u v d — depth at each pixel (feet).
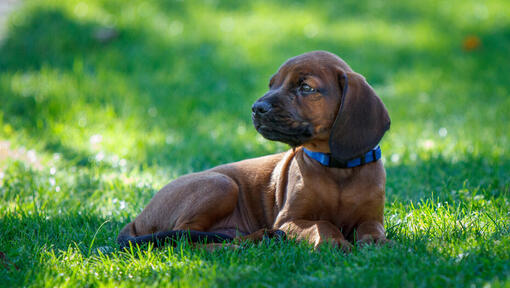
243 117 33.63
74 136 28.76
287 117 13.05
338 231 13.38
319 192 13.82
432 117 33.42
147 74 39.24
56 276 11.97
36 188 20.27
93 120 31.04
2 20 45.91
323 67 13.44
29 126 29.73
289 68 13.64
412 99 37.60
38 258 13.19
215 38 46.24
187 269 11.99
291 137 13.17
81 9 47.11
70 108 31.96
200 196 14.60
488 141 26.25
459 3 60.49
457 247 12.20
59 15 45.73
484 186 19.15
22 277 11.94
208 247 13.43
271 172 15.60
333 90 13.35
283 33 48.88
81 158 25.62
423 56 47.21
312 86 13.16
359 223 14.11
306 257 12.17
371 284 10.46
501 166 21.74
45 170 22.56
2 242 14.67
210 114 34.12
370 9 58.13
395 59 46.16
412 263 11.29
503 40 50.80
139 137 29.09
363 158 13.76
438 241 12.95
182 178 15.42
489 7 58.80
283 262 12.09
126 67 40.04
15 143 26.14
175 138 29.48
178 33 46.26
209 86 38.68
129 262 12.82
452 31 52.85
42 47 41.34
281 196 14.80
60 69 38.40
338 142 13.10
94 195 20.01
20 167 22.43
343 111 13.10
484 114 33.09
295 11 55.57
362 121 13.20
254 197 15.48
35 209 17.30
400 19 56.08
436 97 38.22
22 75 36.88
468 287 10.09
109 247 14.39
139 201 19.30
